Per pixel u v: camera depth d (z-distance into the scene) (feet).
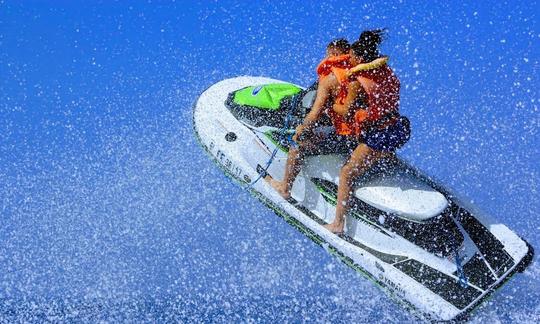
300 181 29.04
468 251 26.63
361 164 26.94
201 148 31.94
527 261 26.27
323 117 27.99
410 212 26.32
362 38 26.16
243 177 30.07
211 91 33.91
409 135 27.09
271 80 35.40
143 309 37.81
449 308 25.36
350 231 27.99
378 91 25.85
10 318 37.52
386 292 26.96
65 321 36.63
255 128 30.58
